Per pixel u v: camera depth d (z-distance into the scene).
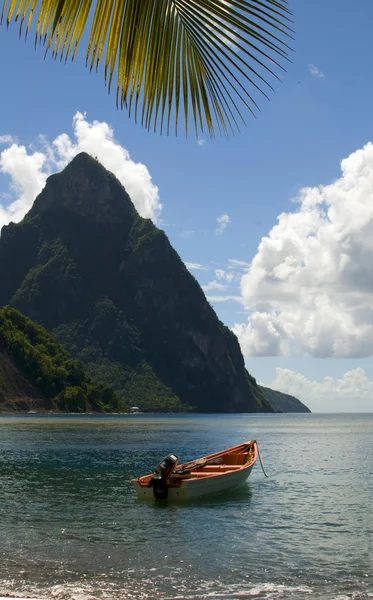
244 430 110.75
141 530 19.56
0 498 26.06
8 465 39.88
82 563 15.20
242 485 29.34
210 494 26.02
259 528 20.08
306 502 25.56
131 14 3.82
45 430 90.44
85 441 66.44
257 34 3.79
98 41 3.79
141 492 24.80
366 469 39.44
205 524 20.61
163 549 16.86
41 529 19.53
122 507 23.88
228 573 14.41
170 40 3.90
